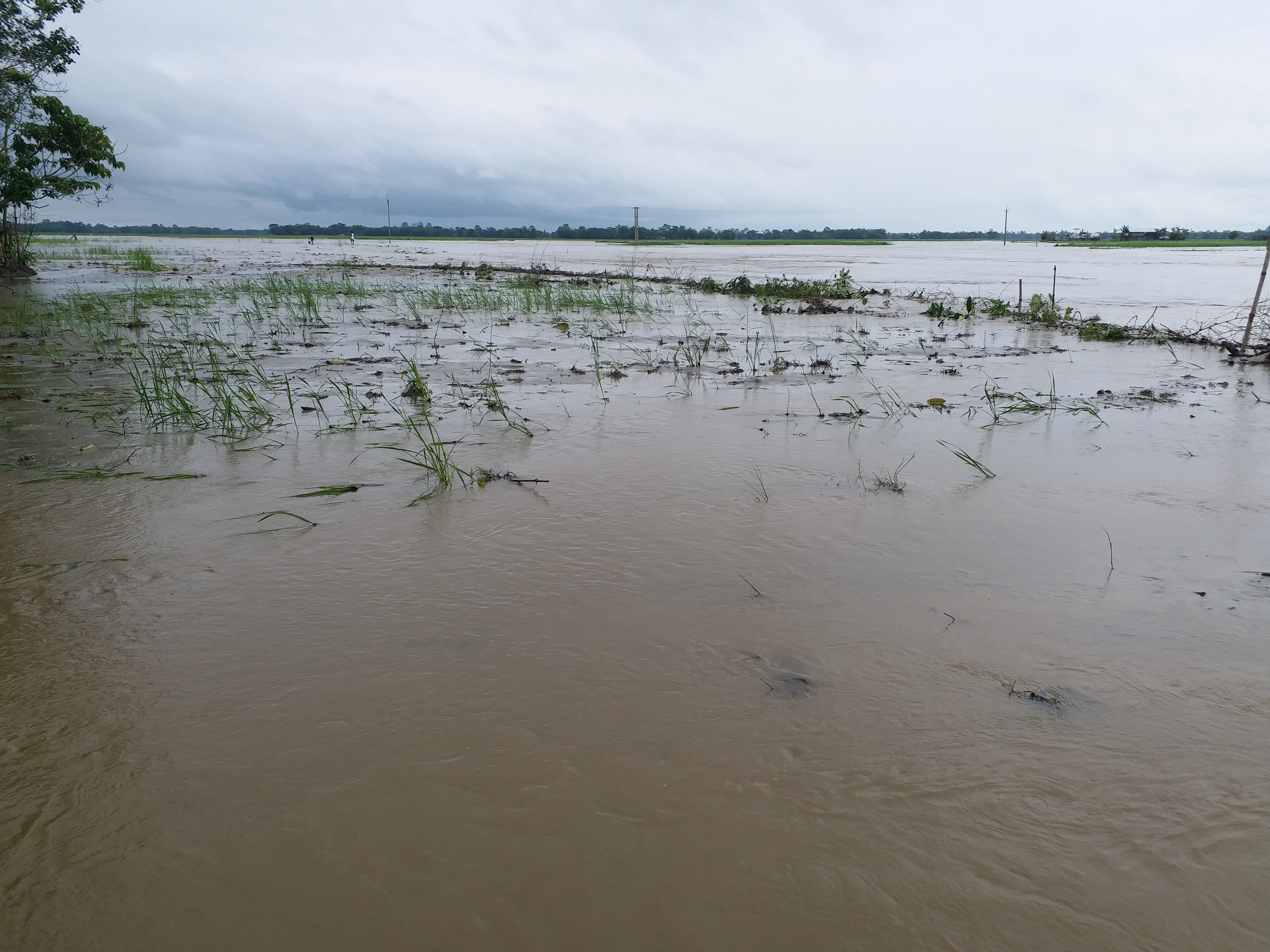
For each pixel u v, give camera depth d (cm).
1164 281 2314
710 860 199
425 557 367
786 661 285
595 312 1483
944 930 181
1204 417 657
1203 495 460
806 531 401
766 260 3725
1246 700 267
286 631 302
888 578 350
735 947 176
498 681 270
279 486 461
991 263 3594
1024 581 349
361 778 225
